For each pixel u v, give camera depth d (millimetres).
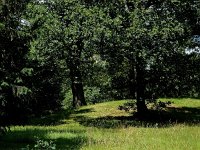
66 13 29781
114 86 31531
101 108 35562
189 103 36188
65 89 67375
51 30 29328
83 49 31438
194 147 14531
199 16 28266
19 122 18094
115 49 26000
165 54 26219
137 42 24875
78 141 17734
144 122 27516
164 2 26922
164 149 14398
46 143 13844
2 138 18859
